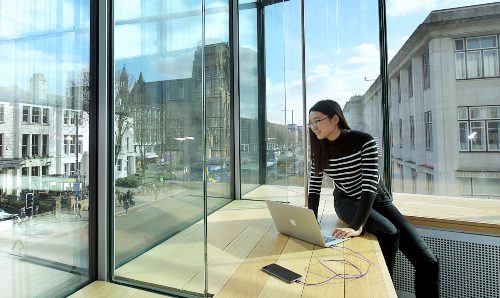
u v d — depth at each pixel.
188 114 1.84
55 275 1.34
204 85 1.86
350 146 1.73
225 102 2.99
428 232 1.93
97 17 1.57
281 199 2.95
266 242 1.68
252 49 3.11
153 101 1.84
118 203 1.61
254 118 3.15
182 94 1.88
